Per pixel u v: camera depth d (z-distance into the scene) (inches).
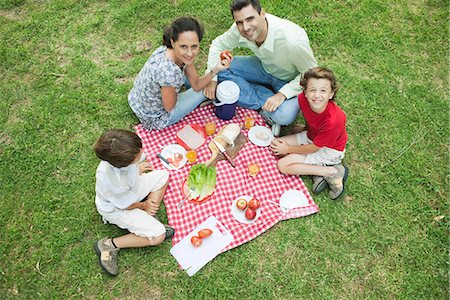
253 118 145.8
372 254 121.4
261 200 129.1
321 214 127.6
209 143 138.5
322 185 130.0
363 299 114.3
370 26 171.8
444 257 121.1
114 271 114.3
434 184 134.0
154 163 134.3
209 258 117.9
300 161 130.4
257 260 119.0
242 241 120.7
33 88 149.8
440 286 116.6
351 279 117.3
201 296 113.0
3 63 155.0
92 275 115.1
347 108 149.8
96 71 154.9
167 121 139.0
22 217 123.3
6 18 167.5
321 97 113.0
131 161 104.7
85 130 141.0
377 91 154.0
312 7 175.6
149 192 123.3
